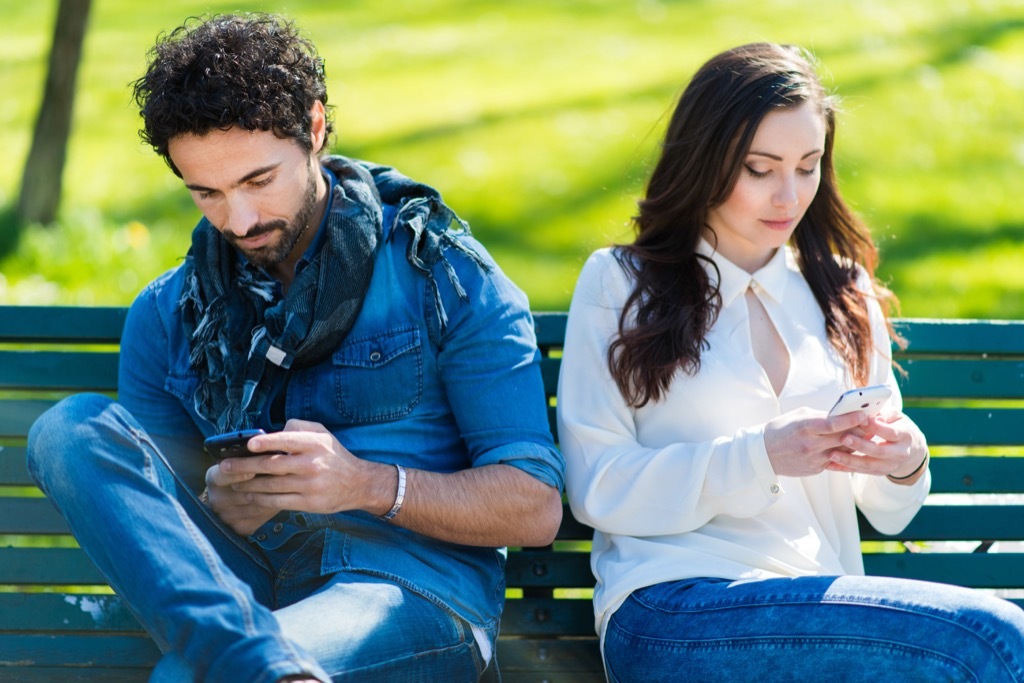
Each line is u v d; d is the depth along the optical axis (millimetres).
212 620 3338
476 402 4137
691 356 4355
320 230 4191
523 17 23594
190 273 4316
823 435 4051
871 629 3678
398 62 20656
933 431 4824
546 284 12086
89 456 3623
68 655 4555
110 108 18297
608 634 4184
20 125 17672
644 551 4258
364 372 4148
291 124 3965
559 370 4758
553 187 14984
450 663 3932
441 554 4070
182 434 4379
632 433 4453
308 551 4074
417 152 16250
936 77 18547
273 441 3742
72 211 13242
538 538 4074
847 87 17984
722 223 4562
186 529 3557
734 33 21594
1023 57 19734
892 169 15188
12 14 24688
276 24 4078
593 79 19406
